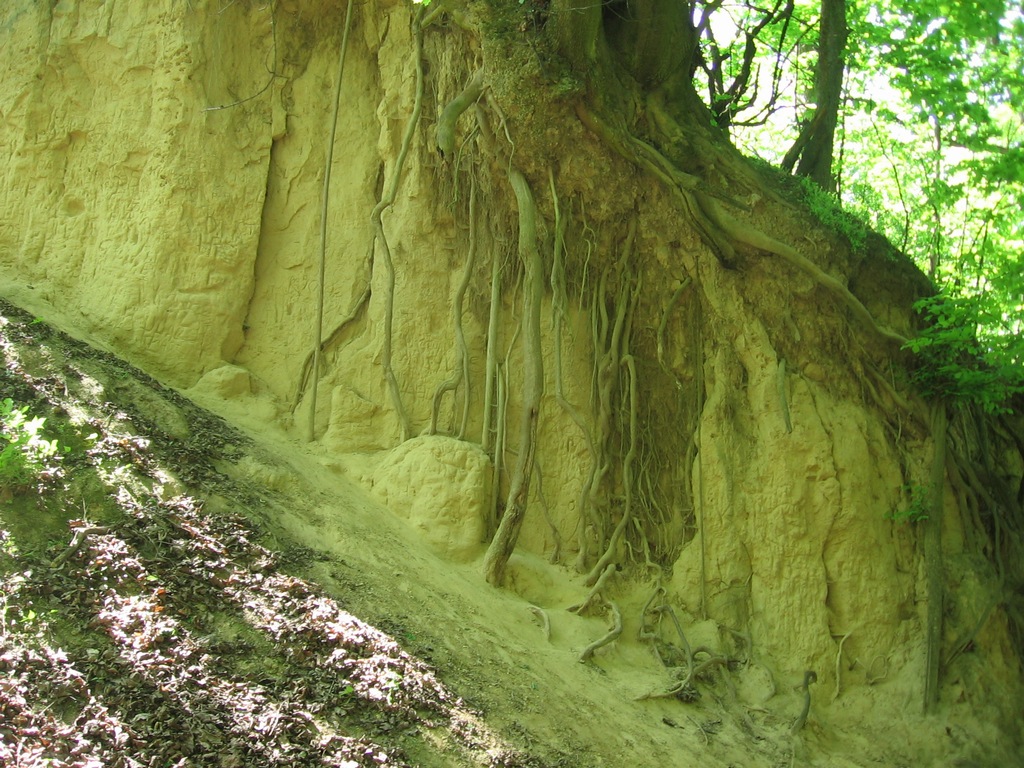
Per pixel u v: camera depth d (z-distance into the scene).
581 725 8.99
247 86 12.77
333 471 11.29
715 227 12.06
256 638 7.70
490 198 12.33
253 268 12.31
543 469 12.12
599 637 10.79
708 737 10.09
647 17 11.88
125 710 6.37
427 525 10.85
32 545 7.53
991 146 13.38
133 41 12.61
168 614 7.45
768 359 12.40
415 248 12.45
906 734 11.30
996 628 12.50
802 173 14.30
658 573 11.85
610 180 11.93
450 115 11.13
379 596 9.24
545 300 12.34
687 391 12.61
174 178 12.05
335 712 7.32
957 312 12.03
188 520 8.69
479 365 12.19
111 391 10.01
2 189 12.55
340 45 13.16
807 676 11.36
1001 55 12.86
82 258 12.18
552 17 11.06
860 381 12.70
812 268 12.20
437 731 7.76
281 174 12.77
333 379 12.05
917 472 12.58
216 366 11.80
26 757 5.71
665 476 12.47
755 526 11.98
